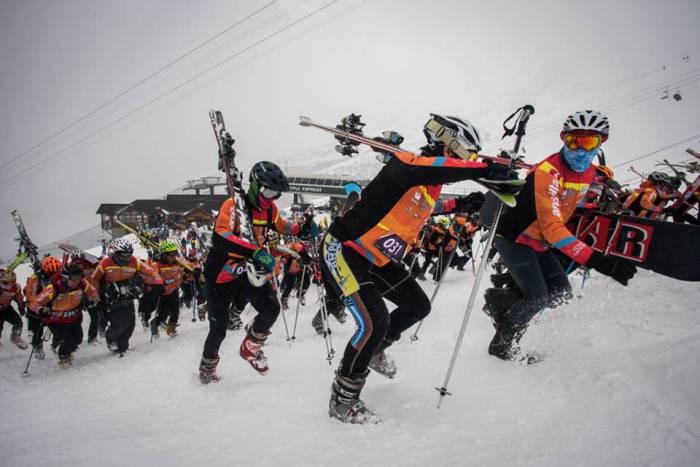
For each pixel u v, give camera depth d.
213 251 3.59
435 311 5.28
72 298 5.12
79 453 1.86
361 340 2.29
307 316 6.85
